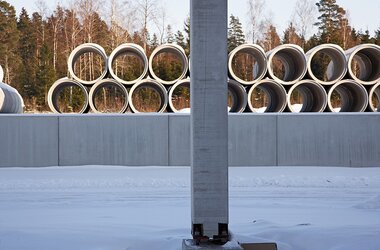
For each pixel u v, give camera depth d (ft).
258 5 157.38
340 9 170.50
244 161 55.62
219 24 19.53
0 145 54.70
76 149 55.21
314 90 63.93
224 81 19.54
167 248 20.31
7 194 39.14
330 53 63.72
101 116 55.36
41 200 36.52
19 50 166.71
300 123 55.93
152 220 27.78
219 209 19.40
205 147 19.47
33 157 54.90
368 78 66.59
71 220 27.76
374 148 56.08
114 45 139.74
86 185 42.88
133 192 39.81
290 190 40.50
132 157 55.31
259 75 63.21
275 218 28.32
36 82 146.92
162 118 55.57
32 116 54.90
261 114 55.77
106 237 21.93
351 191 40.14
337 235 21.72
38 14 172.45
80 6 144.97
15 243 21.20
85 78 147.13
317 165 55.93
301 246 20.92
